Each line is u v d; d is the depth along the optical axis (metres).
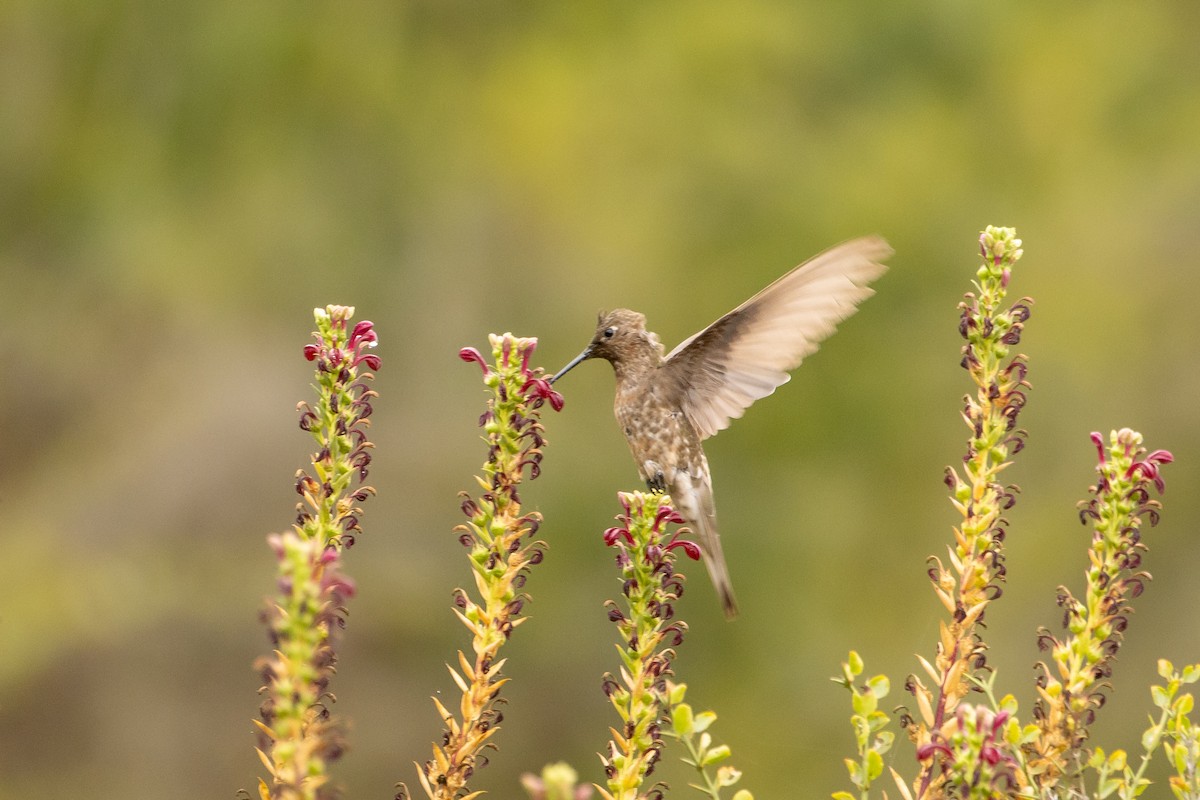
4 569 14.43
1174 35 17.44
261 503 14.94
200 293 15.42
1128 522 4.21
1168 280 16.16
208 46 15.36
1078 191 16.66
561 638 15.07
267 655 14.09
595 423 15.41
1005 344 4.36
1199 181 16.48
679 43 16.58
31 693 13.47
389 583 14.57
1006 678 14.99
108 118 15.49
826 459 15.86
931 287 15.98
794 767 15.05
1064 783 4.23
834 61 16.77
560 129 16.12
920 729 4.14
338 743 3.23
